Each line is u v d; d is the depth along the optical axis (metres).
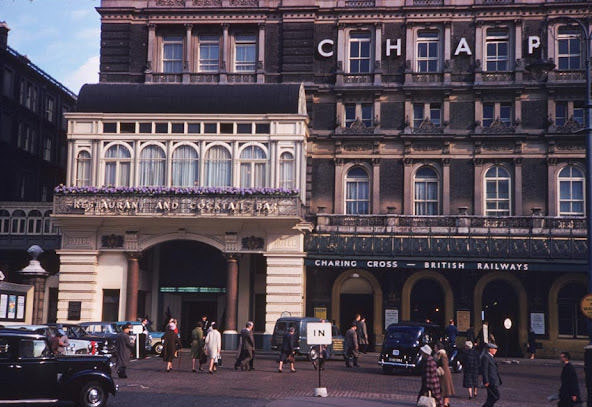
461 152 46.06
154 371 30.17
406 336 31.73
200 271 46.06
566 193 45.31
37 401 19.22
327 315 44.94
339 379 28.59
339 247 44.16
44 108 59.69
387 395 23.95
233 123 43.28
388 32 47.34
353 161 46.53
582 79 45.44
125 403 20.98
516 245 43.62
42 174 59.22
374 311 44.66
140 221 42.62
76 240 43.44
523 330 43.88
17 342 19.30
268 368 32.47
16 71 54.50
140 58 48.00
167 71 48.25
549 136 45.16
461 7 46.53
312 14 47.44
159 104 43.56
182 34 48.38
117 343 27.58
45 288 46.22
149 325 41.09
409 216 44.81
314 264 43.59
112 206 42.12
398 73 46.94
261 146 42.91
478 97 46.19
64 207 42.38
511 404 22.81
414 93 46.47
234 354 40.19
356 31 47.66
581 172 45.31
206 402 21.39
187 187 42.44
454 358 33.44
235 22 47.72
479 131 45.84
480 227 44.31
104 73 47.78
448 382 21.44
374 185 46.06
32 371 19.22
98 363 19.98
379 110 46.78
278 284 42.72
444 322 44.41
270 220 41.88
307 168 46.47
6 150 52.44
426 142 46.22
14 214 46.53
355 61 47.56
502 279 44.53
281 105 43.19
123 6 48.00
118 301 43.06
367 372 32.03
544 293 44.16
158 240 43.16
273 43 47.72
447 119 46.28
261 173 42.84
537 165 45.56
